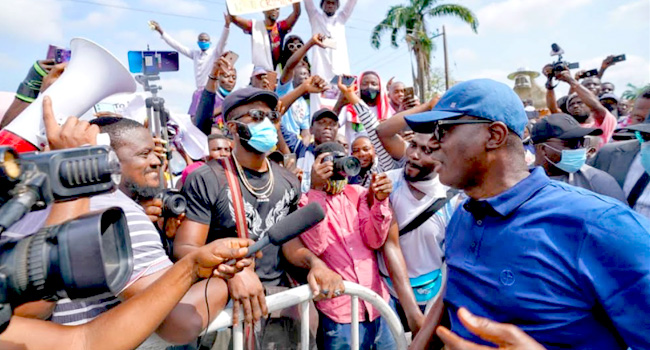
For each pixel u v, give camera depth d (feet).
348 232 8.47
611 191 10.07
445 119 4.43
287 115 16.78
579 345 4.00
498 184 4.46
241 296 5.44
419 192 9.21
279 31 20.29
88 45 5.57
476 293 4.49
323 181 8.54
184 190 7.36
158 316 3.99
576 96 18.20
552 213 4.04
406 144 11.30
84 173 2.81
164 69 9.53
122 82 5.98
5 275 2.60
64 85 5.49
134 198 6.41
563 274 3.94
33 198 2.56
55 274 2.75
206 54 20.68
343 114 17.39
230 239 4.44
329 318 8.05
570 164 10.19
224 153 12.30
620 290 3.68
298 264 7.72
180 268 4.17
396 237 8.82
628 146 11.52
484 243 4.46
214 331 5.67
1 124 7.42
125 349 3.80
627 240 3.65
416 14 71.87
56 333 3.70
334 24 20.62
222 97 16.52
